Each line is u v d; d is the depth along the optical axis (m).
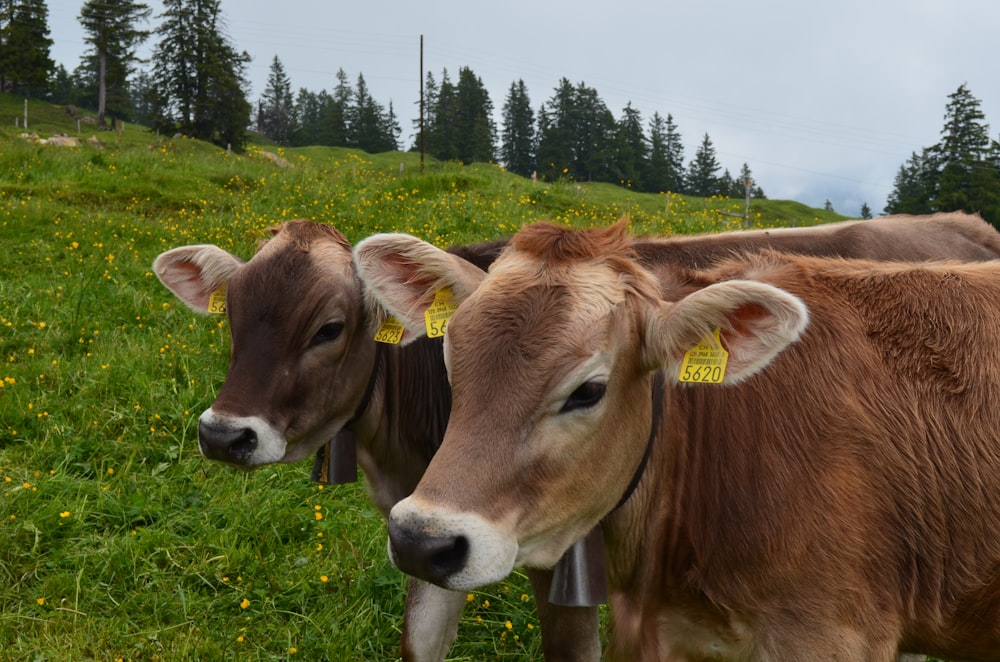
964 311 3.17
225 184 17.06
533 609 5.20
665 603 3.22
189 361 8.02
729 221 16.84
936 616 3.06
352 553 5.52
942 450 3.03
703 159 127.50
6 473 6.09
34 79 88.19
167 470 6.39
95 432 6.76
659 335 2.73
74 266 10.49
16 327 8.58
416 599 4.33
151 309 9.21
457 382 2.65
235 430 4.09
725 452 3.06
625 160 108.50
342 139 120.69
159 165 18.06
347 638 4.75
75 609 4.79
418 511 2.41
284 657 4.64
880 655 2.95
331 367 4.37
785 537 2.92
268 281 4.34
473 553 2.40
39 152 18.06
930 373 3.10
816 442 2.98
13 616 4.70
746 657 3.09
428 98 116.25
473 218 14.01
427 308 3.22
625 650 3.29
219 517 5.83
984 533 3.04
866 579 2.92
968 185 65.19
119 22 90.00
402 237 3.10
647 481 3.14
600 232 2.89
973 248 6.44
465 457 2.50
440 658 4.39
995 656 3.21
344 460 4.53
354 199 14.80
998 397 3.06
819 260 3.49
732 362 2.71
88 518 5.70
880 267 3.43
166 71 71.75
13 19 88.38
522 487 2.55
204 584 5.23
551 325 2.60
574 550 3.08
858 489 2.93
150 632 4.70
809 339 3.12
